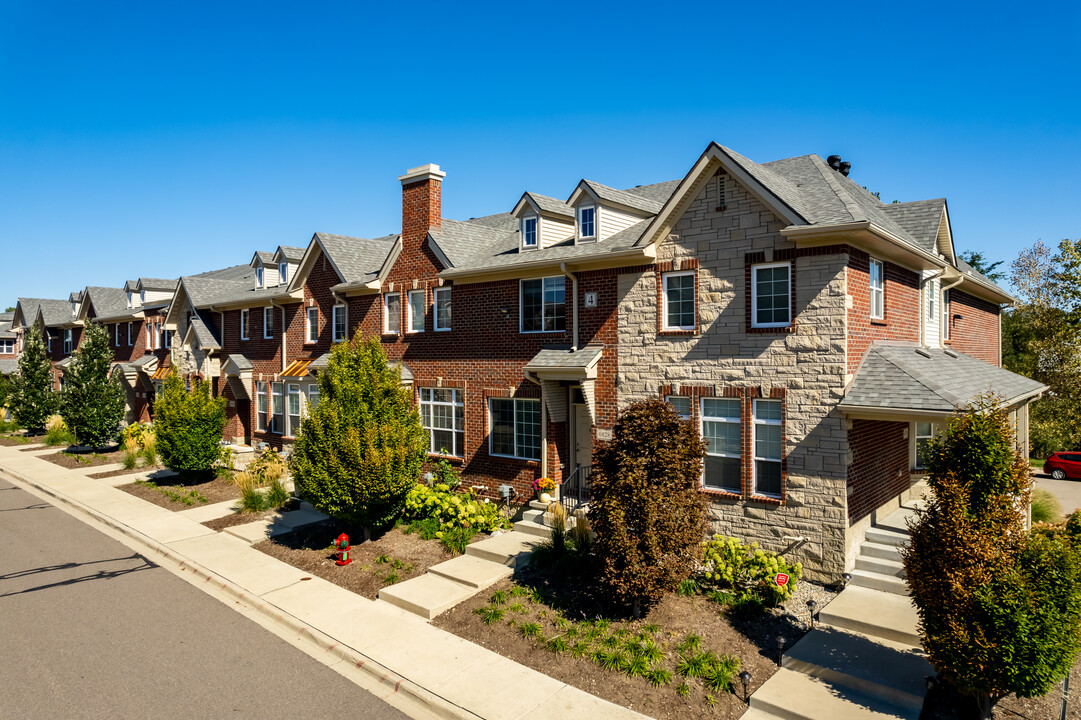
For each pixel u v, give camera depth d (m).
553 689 9.89
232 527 18.64
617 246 17.39
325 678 10.52
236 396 32.22
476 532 17.14
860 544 14.31
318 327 27.45
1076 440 34.09
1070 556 8.45
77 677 10.46
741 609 12.19
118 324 44.66
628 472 11.41
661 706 9.40
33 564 16.08
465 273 20.36
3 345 64.31
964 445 9.07
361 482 15.55
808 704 9.20
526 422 19.83
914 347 17.30
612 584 11.38
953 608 8.69
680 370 15.99
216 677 10.49
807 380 14.09
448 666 10.63
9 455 32.97
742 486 14.94
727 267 15.23
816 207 14.54
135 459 29.25
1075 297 30.95
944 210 18.61
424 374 22.41
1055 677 8.26
